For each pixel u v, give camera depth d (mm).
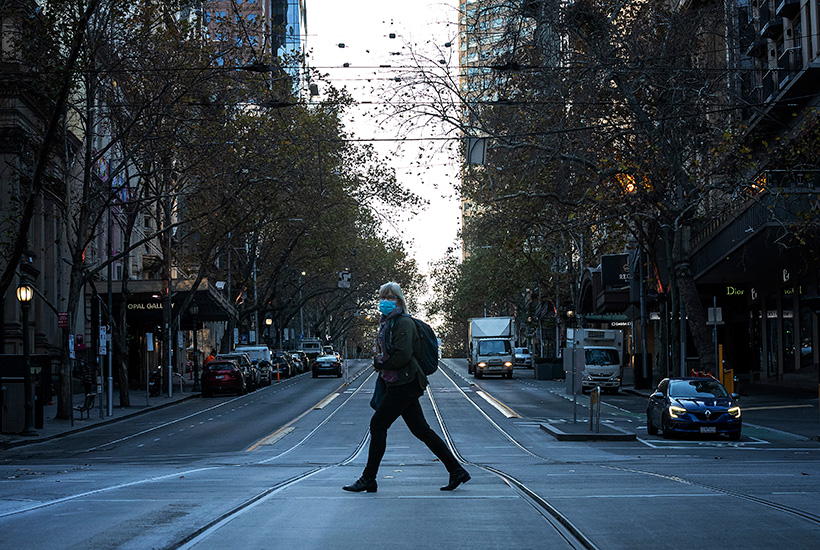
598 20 30844
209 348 86938
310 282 86812
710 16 34219
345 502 8867
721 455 18906
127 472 14586
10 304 41562
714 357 33000
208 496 9414
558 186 35156
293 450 22422
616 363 46969
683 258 33656
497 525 7414
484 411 35531
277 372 64750
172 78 32656
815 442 22750
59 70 26125
